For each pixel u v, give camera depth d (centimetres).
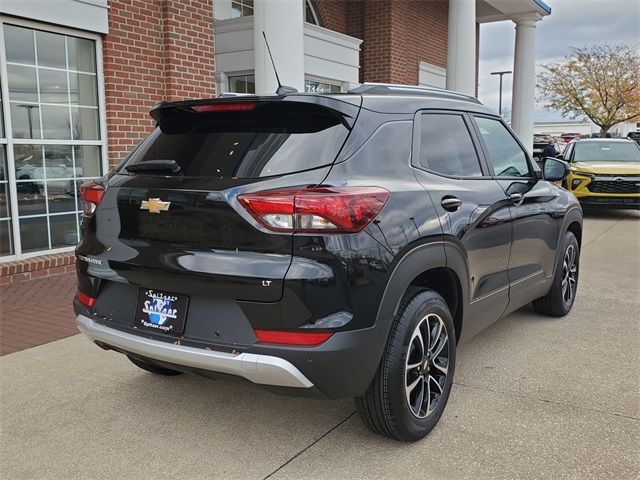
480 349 457
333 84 1139
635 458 298
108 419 344
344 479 281
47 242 688
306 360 259
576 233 565
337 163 280
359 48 1224
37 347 461
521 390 379
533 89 1545
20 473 289
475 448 308
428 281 351
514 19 1532
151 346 286
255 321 263
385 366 290
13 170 645
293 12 702
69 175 705
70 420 343
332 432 327
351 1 1319
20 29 642
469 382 393
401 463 295
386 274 277
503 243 396
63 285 634
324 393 270
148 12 757
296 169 276
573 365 423
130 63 742
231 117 313
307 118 298
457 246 331
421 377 315
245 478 283
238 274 262
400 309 299
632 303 592
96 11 695
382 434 310
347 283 263
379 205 280
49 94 677
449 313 334
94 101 723
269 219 261
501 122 451
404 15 1328
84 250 326
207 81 831
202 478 284
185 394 378
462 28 1113
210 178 286
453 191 342
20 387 389
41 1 638
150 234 293
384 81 1296
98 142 725
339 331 261
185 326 280
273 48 700
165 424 338
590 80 3191
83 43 705
